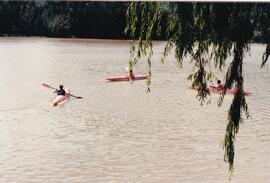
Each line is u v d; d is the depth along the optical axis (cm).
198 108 3431
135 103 3634
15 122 2859
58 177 1858
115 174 1897
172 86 4647
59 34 11569
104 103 3603
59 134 2577
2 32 11500
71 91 4169
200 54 780
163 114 3194
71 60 6975
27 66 6003
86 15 11331
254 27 738
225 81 796
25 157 2116
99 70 5850
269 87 4825
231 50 763
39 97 3750
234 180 1845
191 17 752
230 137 826
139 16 768
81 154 2175
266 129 2769
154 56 7912
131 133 2617
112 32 11356
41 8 11762
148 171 1934
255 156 2189
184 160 2094
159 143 2394
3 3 11412
